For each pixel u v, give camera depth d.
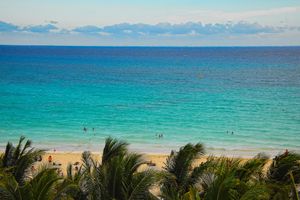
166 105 74.12
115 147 18.17
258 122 60.09
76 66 169.62
